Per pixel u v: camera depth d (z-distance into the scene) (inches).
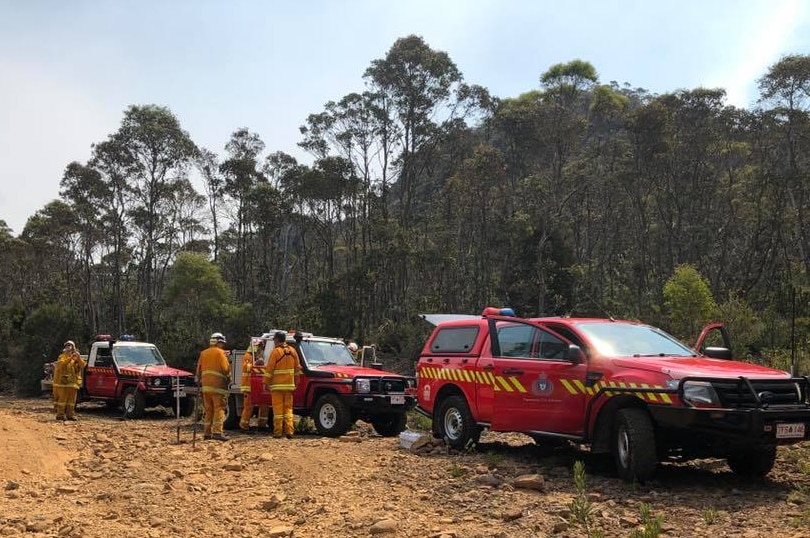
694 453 300.5
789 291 1213.7
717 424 267.6
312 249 2657.5
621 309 1884.8
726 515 242.4
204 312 1819.6
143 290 2588.6
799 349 904.3
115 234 2258.9
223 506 286.8
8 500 293.3
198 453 416.8
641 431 284.7
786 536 215.5
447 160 2420.0
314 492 304.7
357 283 1813.5
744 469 306.7
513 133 2159.2
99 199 2234.3
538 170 2333.9
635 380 291.7
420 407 425.4
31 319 1405.0
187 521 265.1
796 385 281.4
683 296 1175.6
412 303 1865.2
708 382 272.8
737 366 300.0
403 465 350.0
